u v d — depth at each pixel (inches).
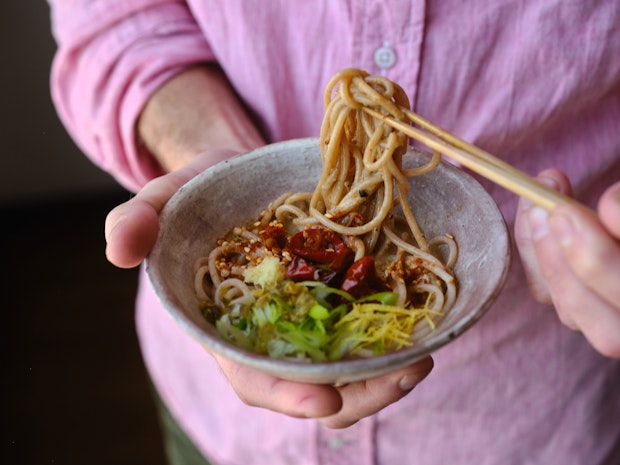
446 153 8.6
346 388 9.2
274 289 9.1
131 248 8.8
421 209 10.6
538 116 11.3
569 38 10.8
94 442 22.0
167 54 12.9
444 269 9.7
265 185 10.6
